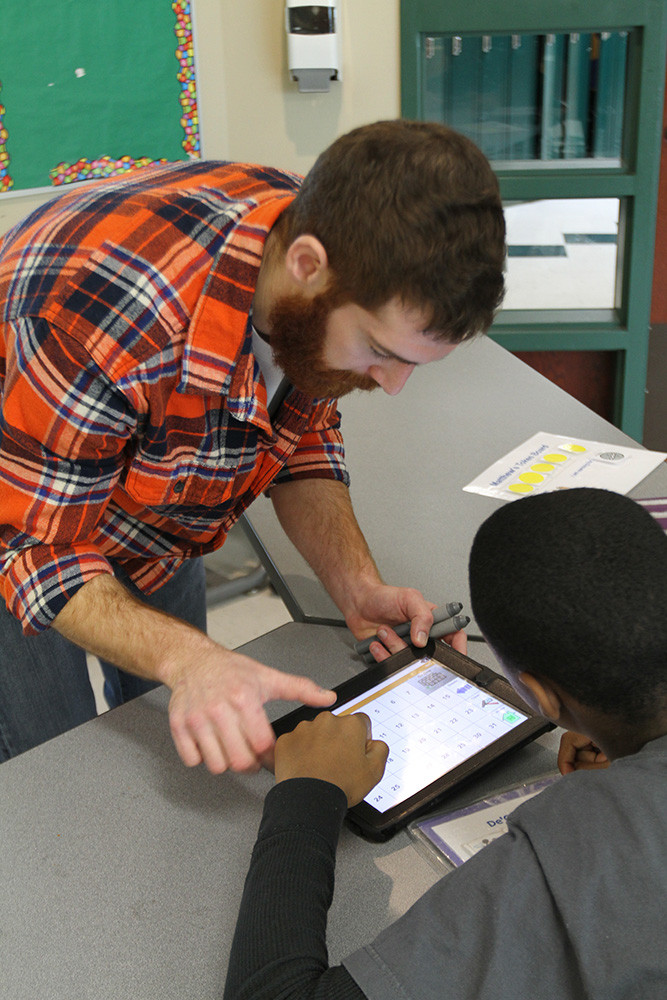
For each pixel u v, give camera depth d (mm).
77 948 753
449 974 552
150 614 911
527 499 685
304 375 879
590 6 2562
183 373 877
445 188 705
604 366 3168
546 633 632
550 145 2812
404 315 743
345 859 828
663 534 645
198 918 776
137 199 896
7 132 2182
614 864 549
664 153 2922
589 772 630
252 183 976
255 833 861
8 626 1257
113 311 834
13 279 878
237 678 830
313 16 2525
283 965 605
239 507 1172
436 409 1773
